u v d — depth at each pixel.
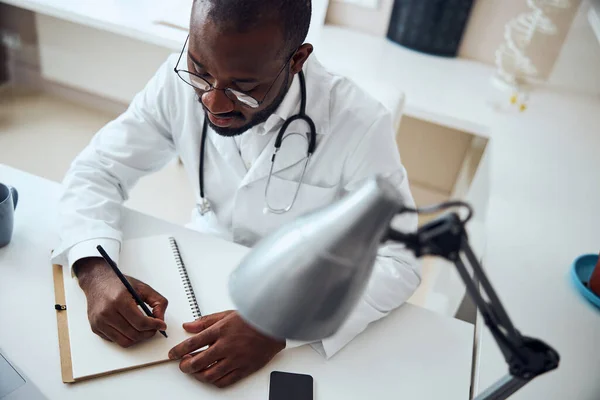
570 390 0.77
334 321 0.41
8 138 2.28
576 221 1.19
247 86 0.79
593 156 1.52
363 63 1.87
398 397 0.75
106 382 0.70
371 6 2.07
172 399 0.69
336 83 1.03
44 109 2.56
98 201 0.97
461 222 0.37
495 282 0.97
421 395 0.75
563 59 1.87
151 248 0.92
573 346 0.85
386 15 2.08
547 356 0.43
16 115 2.46
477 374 0.77
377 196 0.37
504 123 1.63
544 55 1.92
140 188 2.12
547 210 1.22
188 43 0.78
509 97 1.81
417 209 0.38
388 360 0.80
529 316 0.90
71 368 0.70
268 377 0.74
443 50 2.02
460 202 0.37
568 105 1.82
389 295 0.88
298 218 0.42
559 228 1.16
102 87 2.61
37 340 0.74
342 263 0.38
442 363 0.81
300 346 0.79
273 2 0.72
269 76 0.79
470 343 0.85
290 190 1.04
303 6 0.78
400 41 2.06
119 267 0.86
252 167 1.01
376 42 2.08
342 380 0.76
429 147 2.24
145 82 2.51
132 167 1.08
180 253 0.92
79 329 0.76
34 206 0.97
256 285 0.40
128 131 1.08
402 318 0.88
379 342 0.82
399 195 0.38
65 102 2.65
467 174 2.01
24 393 0.67
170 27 1.90
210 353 0.73
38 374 0.69
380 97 1.30
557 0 1.78
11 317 0.76
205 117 0.99
